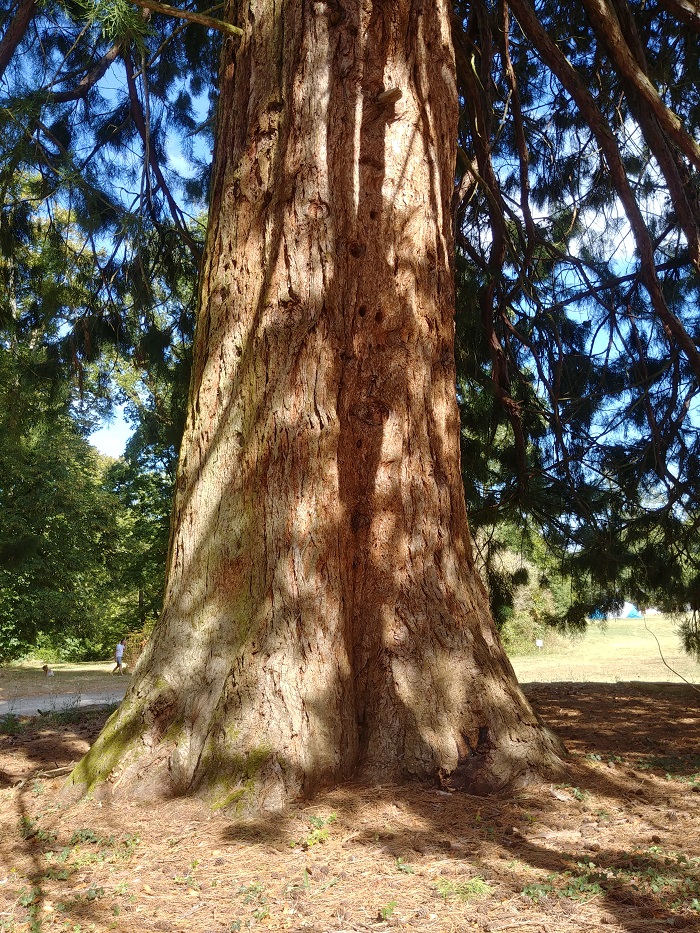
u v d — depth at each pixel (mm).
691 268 9922
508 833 4102
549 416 9820
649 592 10773
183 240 10227
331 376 5180
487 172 8609
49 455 26328
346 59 5445
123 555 31547
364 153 5484
